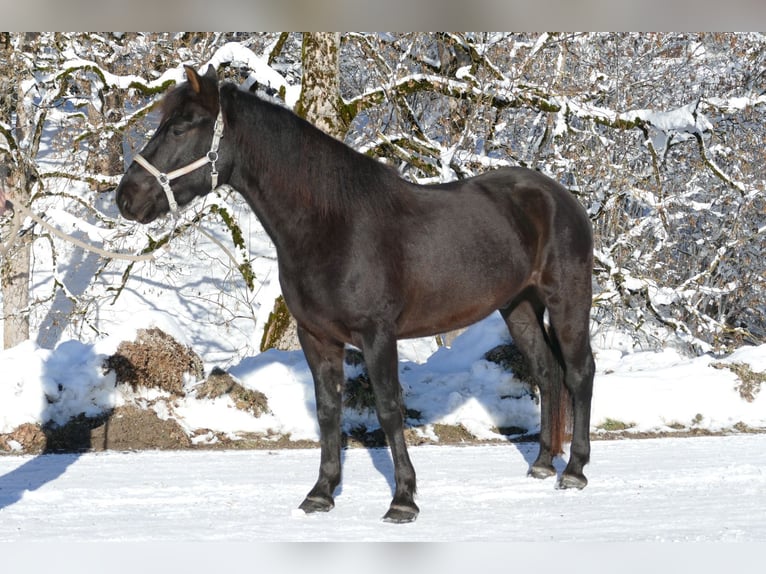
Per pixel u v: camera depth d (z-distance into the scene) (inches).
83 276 957.8
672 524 247.4
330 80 587.8
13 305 799.7
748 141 709.3
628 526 245.6
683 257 885.2
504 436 463.2
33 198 681.6
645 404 487.5
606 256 676.1
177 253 927.7
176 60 685.3
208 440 438.0
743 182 718.5
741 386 505.4
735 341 751.7
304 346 283.0
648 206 687.1
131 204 265.3
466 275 291.3
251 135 269.7
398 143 631.8
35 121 693.3
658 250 721.0
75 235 959.0
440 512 271.6
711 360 528.4
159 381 450.6
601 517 259.9
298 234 268.1
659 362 556.7
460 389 484.4
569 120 653.9
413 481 265.1
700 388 499.2
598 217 683.4
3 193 240.8
